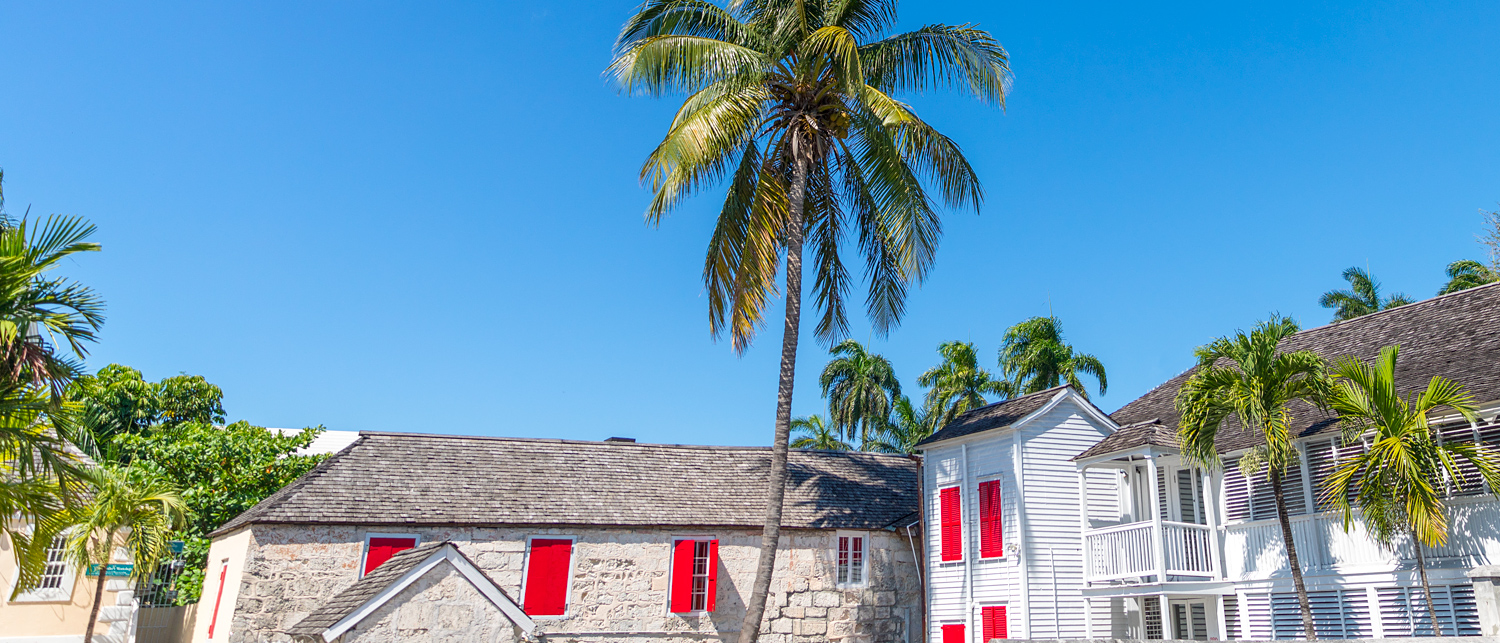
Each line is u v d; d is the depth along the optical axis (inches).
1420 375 711.1
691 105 788.6
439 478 996.6
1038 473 919.7
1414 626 616.7
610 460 1091.9
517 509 971.9
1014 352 1812.3
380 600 605.0
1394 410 554.3
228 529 1005.2
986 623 916.0
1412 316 836.0
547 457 1071.6
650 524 987.9
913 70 846.5
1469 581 590.6
